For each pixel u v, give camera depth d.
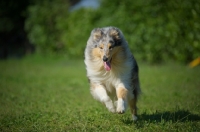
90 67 6.63
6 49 27.94
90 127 6.10
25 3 25.95
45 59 22.89
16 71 17.41
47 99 9.46
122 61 6.48
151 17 15.81
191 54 15.17
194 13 14.07
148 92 10.12
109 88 6.79
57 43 22.98
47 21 23.00
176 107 7.38
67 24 21.64
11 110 7.91
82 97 9.84
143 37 16.11
